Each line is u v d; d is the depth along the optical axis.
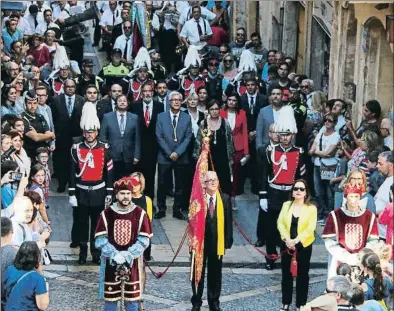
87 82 33.31
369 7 29.67
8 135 24.22
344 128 27.69
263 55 37.38
